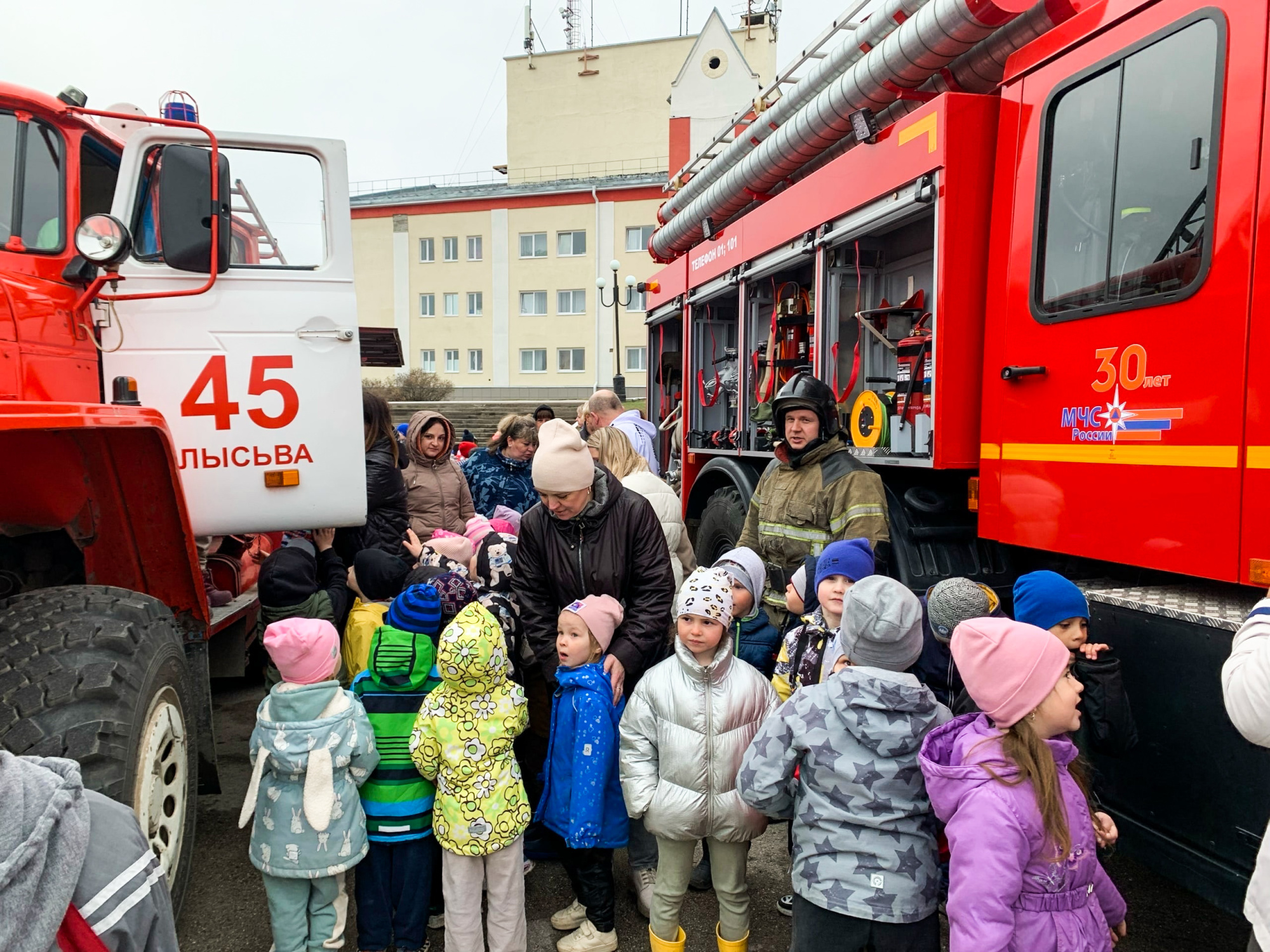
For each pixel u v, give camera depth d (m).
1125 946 2.53
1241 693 1.50
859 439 3.81
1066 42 2.79
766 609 3.63
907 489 3.47
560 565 2.87
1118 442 2.48
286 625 2.35
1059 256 2.77
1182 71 2.35
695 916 2.77
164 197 2.70
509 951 2.41
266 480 3.15
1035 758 1.68
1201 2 2.29
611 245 33.69
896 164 3.44
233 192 3.14
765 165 4.61
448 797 2.37
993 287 3.07
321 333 3.23
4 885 0.90
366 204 35.12
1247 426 2.08
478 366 35.16
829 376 4.11
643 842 2.76
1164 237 2.37
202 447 3.07
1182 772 2.14
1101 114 2.63
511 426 5.52
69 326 2.78
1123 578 2.61
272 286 3.17
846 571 2.59
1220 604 2.21
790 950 2.13
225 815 3.43
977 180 3.16
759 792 2.06
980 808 1.66
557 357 34.59
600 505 2.80
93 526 2.66
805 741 2.00
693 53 24.45
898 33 3.39
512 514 4.30
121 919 1.04
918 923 1.92
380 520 4.05
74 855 0.99
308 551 3.19
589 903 2.53
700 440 5.73
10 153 2.74
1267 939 1.41
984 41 3.25
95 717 2.03
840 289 4.12
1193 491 2.23
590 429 5.68
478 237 34.59
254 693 4.88
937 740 1.85
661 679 2.41
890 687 1.95
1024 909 1.66
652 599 2.83
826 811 1.97
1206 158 2.25
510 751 2.46
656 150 37.00
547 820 2.58
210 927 2.66
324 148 3.23
